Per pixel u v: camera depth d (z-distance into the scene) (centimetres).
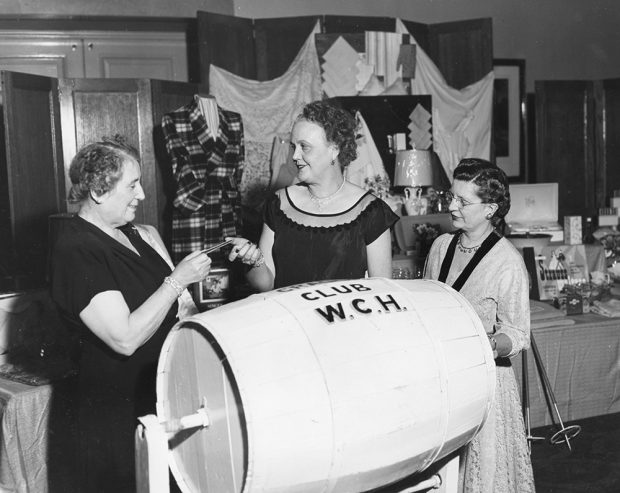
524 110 659
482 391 168
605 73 696
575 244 445
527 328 218
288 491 143
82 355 202
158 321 184
